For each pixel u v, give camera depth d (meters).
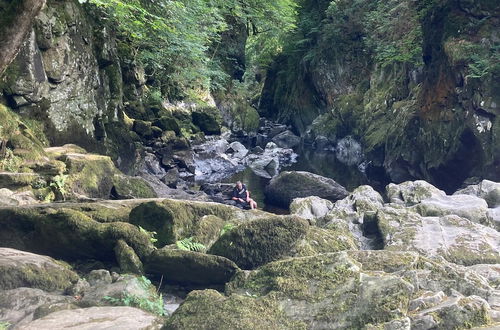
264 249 6.23
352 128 28.17
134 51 20.64
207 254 6.05
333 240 6.54
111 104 16.97
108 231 6.36
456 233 7.32
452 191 17.52
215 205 7.57
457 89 17.39
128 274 5.77
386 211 7.86
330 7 31.34
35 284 5.37
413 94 22.58
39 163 10.58
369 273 4.68
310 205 9.17
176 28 20.95
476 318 4.04
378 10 28.33
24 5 5.30
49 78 13.68
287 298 4.25
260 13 27.86
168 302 5.79
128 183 12.21
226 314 4.12
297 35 35.28
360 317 4.00
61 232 6.45
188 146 21.17
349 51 30.91
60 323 4.25
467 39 17.58
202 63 25.86
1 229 6.75
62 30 14.07
